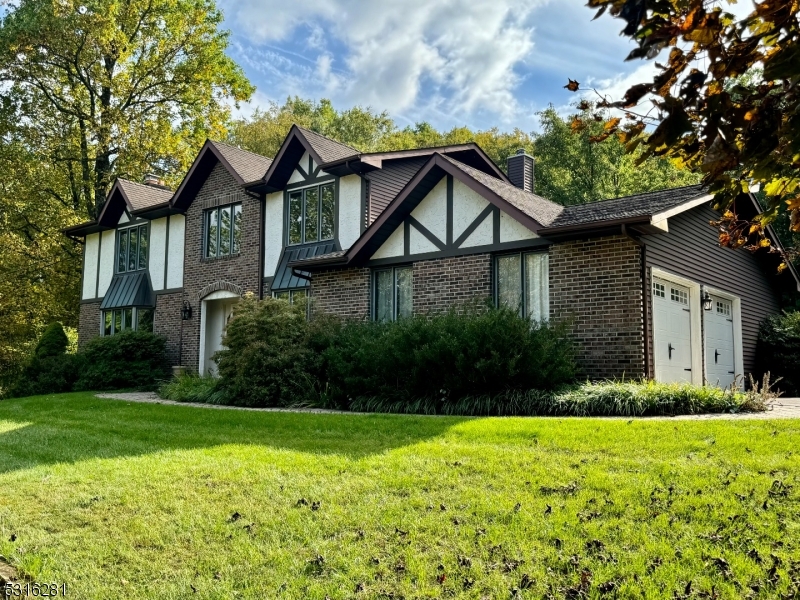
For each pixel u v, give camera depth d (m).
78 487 6.16
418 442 7.43
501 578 3.91
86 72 27.75
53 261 26.95
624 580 3.79
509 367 10.29
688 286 13.34
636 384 10.30
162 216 21.39
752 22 1.98
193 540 4.78
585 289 11.51
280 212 17.95
